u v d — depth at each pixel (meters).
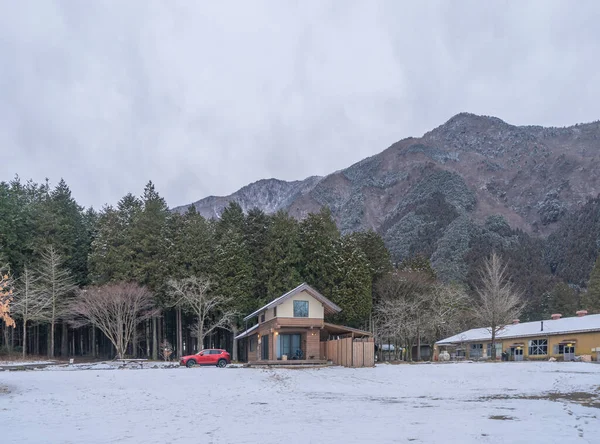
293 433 10.92
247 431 11.33
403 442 9.70
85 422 13.08
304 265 57.41
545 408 14.69
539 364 37.25
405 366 36.72
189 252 57.69
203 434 11.02
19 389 21.45
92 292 51.84
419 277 60.62
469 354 60.75
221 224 66.38
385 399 18.02
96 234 63.81
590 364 36.84
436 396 18.95
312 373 30.12
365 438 10.17
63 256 57.97
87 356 62.22
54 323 57.66
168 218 63.25
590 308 73.06
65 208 64.81
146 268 57.59
